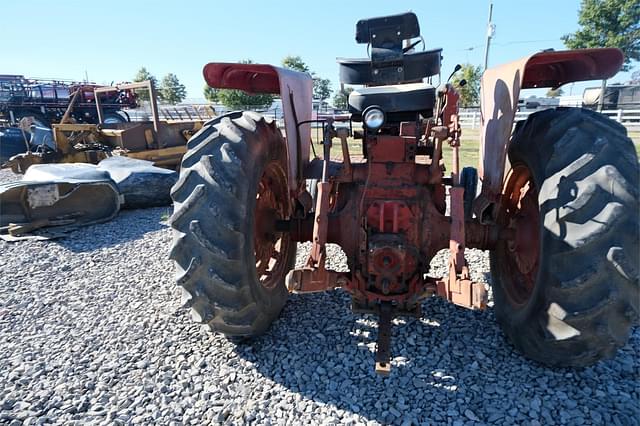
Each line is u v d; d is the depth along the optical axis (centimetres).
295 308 328
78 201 597
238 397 231
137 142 947
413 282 259
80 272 424
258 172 255
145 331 302
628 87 2114
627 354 262
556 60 247
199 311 245
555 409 217
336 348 272
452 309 322
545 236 220
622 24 2550
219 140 248
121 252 485
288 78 276
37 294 372
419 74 337
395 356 262
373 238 256
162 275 410
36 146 1048
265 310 271
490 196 271
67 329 310
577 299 210
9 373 258
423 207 268
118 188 638
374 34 335
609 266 202
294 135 286
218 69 271
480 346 271
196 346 280
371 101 292
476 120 2139
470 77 3180
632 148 215
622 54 230
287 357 264
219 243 231
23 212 560
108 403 231
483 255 442
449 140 254
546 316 223
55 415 222
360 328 296
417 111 298
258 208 290
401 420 212
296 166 291
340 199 296
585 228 204
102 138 979
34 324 318
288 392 234
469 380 239
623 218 199
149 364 263
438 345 273
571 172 213
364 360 260
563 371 245
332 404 224
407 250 256
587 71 256
